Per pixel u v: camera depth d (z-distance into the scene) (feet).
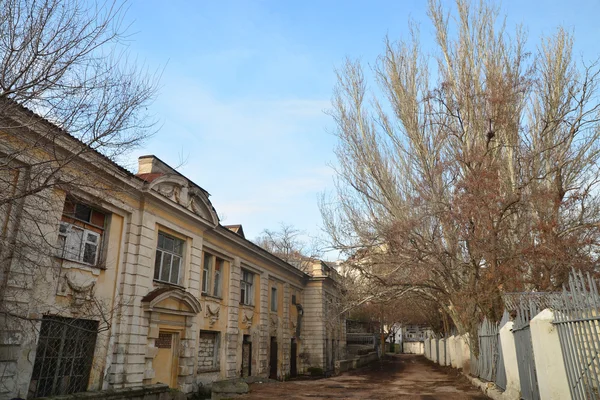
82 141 29.32
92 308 44.88
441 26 68.03
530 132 64.18
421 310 140.05
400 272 70.18
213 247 72.13
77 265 44.57
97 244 48.67
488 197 51.55
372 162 71.67
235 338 76.54
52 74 26.66
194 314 62.59
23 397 36.96
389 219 69.41
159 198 55.47
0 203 27.78
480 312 61.11
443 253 61.77
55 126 28.37
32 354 38.11
